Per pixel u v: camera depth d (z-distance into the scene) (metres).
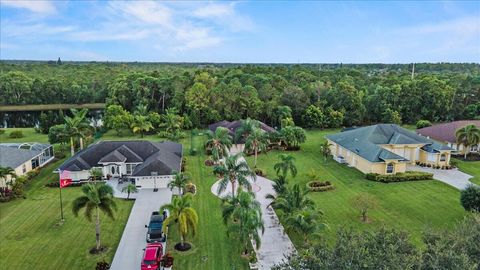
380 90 88.94
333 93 87.31
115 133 74.31
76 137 54.03
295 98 83.81
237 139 54.91
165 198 38.84
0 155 43.72
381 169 45.88
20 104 117.38
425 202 37.41
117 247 28.64
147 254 25.48
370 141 51.34
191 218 26.95
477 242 18.75
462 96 91.00
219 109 82.50
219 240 29.66
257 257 27.03
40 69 163.00
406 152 52.38
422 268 16.94
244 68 143.00
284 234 30.67
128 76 102.69
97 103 122.25
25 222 32.97
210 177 46.12
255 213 26.00
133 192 40.34
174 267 25.77
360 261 15.90
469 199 33.06
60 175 42.84
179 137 68.31
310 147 62.53
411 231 30.81
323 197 39.09
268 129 63.22
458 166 50.97
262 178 45.75
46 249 28.23
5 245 28.78
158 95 93.44
